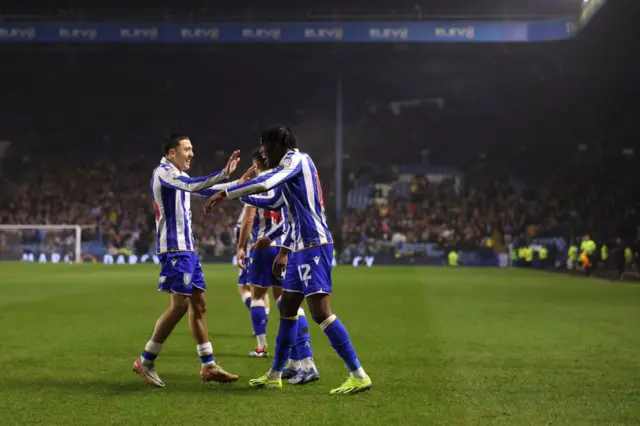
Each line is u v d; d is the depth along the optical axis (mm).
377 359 8234
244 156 54031
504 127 52875
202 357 6824
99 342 9625
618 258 27750
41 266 35781
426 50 43469
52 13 44969
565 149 49469
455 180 50781
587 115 48750
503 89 52125
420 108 54156
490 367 7691
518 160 51219
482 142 53000
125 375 7199
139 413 5512
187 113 55250
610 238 38219
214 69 51094
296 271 6434
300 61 48000
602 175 44125
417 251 41969
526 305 15547
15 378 7012
